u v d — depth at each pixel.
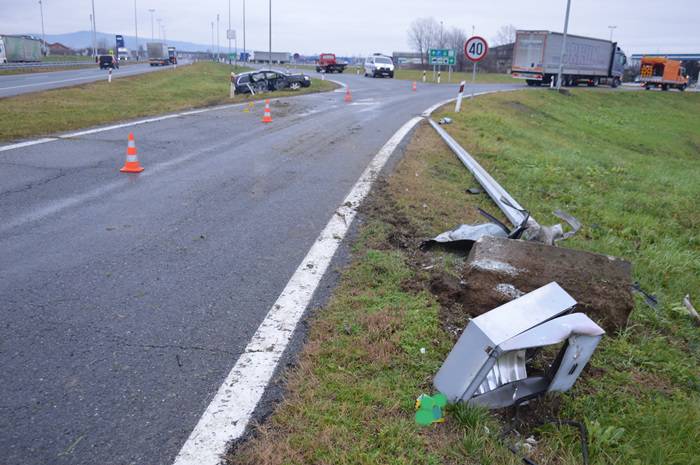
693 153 28.45
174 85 30.67
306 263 4.84
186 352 3.38
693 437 2.85
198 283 4.38
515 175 9.77
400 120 15.96
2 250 4.92
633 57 93.19
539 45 42.41
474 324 2.88
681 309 4.56
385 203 6.88
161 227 5.73
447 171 9.09
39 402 2.85
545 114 27.11
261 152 10.18
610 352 3.72
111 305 3.95
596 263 4.27
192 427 2.71
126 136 11.26
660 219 8.41
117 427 2.70
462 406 2.84
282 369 3.22
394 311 3.89
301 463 2.47
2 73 42.28
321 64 58.66
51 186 7.20
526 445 2.71
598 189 9.79
